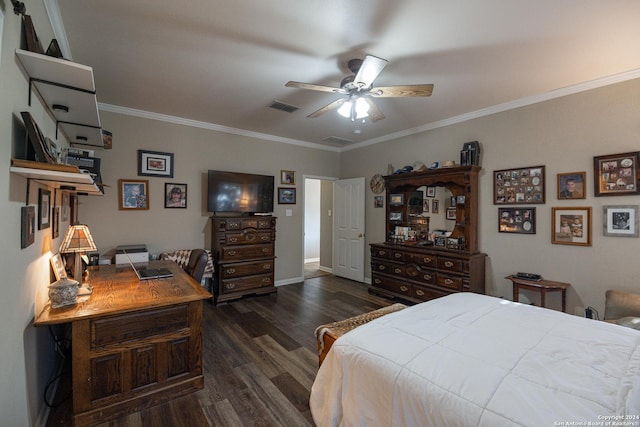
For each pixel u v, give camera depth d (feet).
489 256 11.92
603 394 3.35
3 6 3.60
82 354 5.61
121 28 6.72
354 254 18.06
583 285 9.59
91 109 6.44
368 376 4.37
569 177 9.84
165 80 9.39
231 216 14.39
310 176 18.07
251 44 7.36
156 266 10.03
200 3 5.90
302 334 10.25
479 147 12.10
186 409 6.31
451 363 4.09
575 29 6.62
